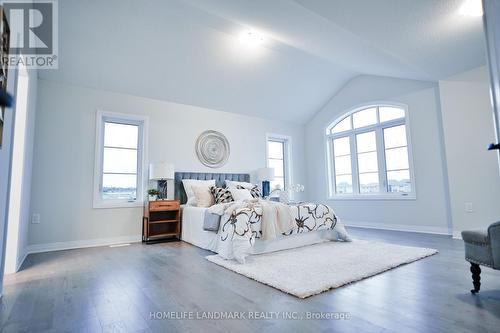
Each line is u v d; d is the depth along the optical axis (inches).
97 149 159.9
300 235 137.4
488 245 69.3
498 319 59.7
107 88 164.9
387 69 172.4
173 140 187.5
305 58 186.4
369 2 87.9
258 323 59.8
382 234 173.2
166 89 179.0
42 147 144.5
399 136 197.6
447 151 157.2
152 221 161.8
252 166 225.5
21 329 58.0
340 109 233.3
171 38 148.3
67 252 135.5
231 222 116.4
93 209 156.4
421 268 98.6
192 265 108.5
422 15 94.7
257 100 215.3
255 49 170.2
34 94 133.1
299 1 89.0
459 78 152.7
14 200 103.9
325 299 72.4
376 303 69.3
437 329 56.0
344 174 234.2
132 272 99.2
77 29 130.7
